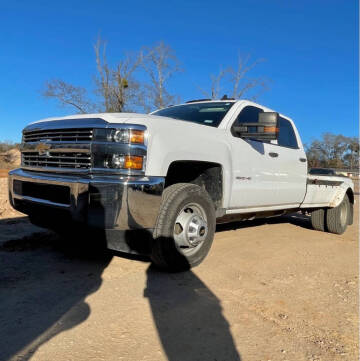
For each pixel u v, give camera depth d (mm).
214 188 4094
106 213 3010
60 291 2959
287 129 5742
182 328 2412
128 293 2969
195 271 3643
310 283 3496
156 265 3566
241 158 4332
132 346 2154
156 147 3201
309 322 2619
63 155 3400
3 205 7281
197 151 3629
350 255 4824
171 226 3377
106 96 22016
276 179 5047
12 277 3264
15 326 2340
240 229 6363
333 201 6406
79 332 2289
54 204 3330
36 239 4750
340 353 2213
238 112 4605
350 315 2777
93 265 3689
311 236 6148
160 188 3160
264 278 3561
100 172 3121
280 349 2223
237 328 2459
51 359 1983
